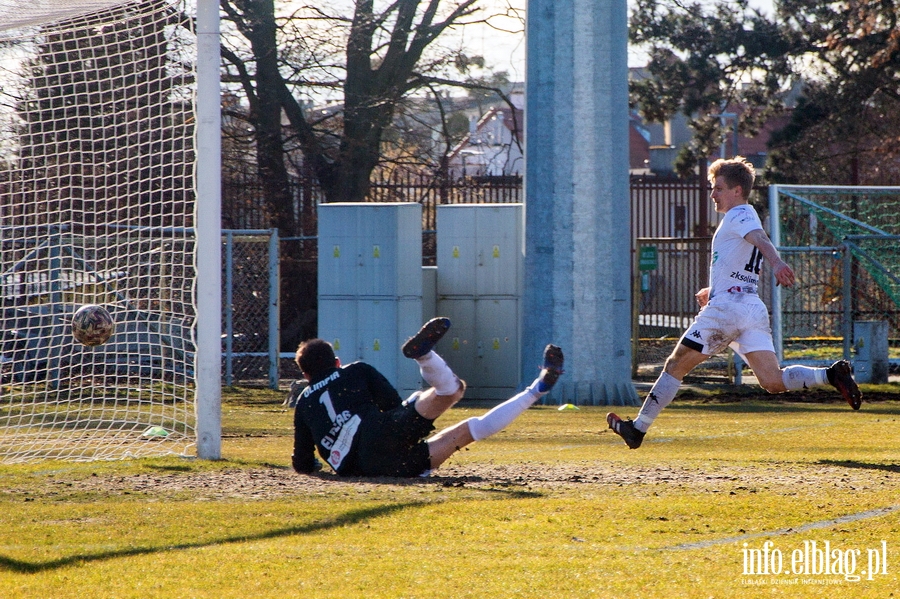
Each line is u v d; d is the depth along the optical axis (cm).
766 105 10981
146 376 4066
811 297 6066
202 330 2328
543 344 4409
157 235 4988
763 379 1989
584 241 4372
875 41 9575
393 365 4850
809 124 10494
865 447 2470
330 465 1969
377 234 4844
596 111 4353
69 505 1653
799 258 5834
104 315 2572
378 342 4853
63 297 4325
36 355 3803
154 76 4303
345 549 1298
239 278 5756
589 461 2169
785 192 5538
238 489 1806
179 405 3778
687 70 10250
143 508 1614
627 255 4472
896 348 6347
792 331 5856
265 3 7694
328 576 1157
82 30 3488
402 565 1206
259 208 7112
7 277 4228
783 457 2216
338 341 4891
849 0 9700
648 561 1211
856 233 6091
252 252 5753
